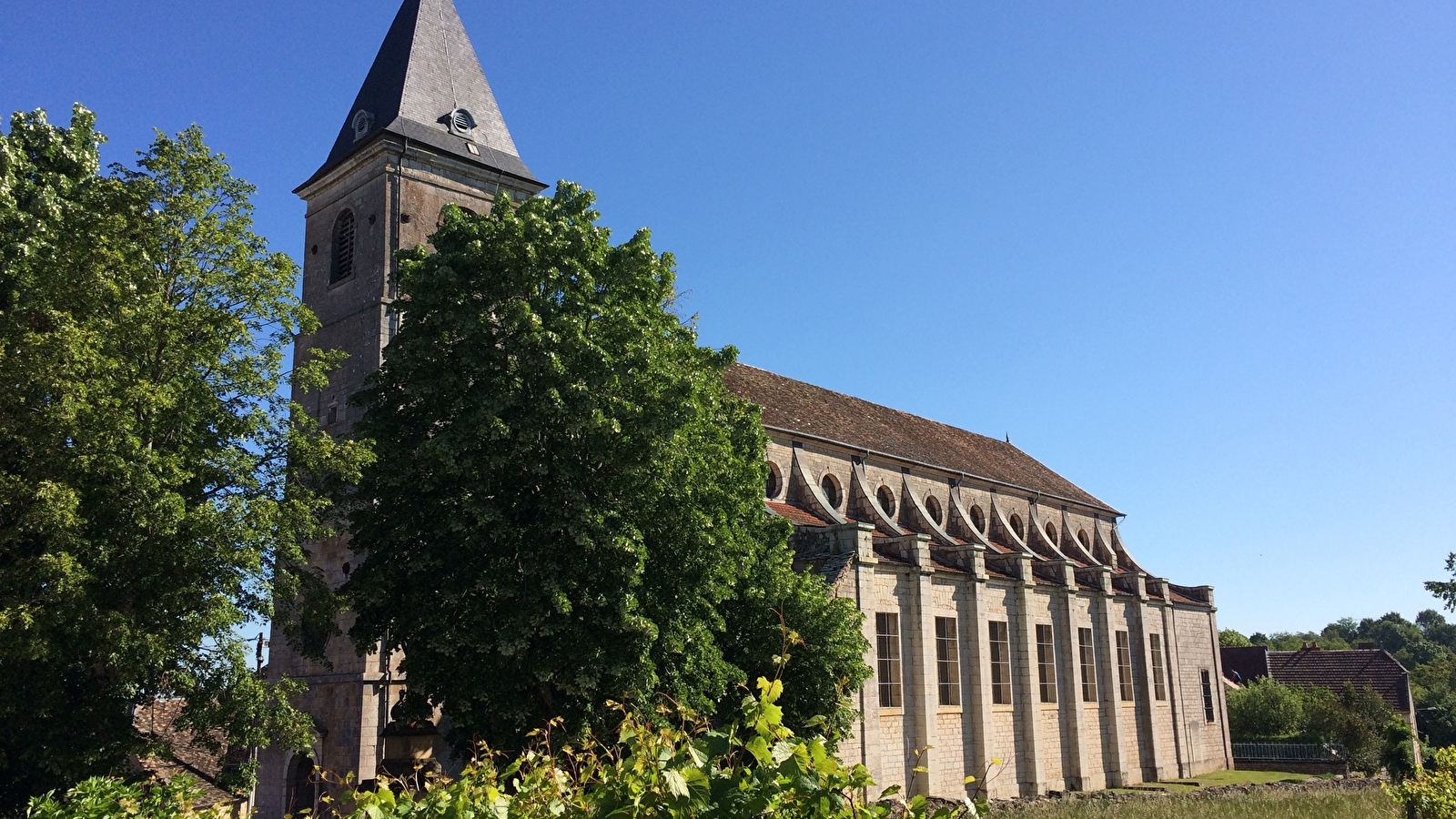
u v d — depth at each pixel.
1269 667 96.62
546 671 23.75
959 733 42.78
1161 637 60.31
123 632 21.11
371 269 39.12
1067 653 50.56
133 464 21.78
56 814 14.07
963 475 54.94
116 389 22.38
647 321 27.11
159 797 14.83
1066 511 64.56
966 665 44.16
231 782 24.78
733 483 28.23
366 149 40.00
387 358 27.27
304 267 42.69
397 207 39.44
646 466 24.95
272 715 23.89
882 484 50.06
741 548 27.59
